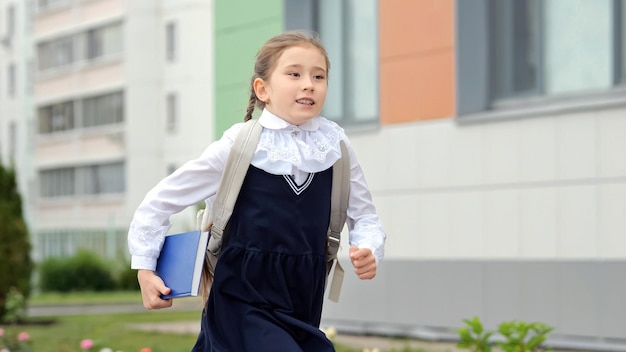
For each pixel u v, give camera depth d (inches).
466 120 474.9
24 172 2267.5
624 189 413.7
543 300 440.8
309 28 561.0
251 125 199.3
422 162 497.4
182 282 193.5
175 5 1923.0
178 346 517.7
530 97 458.3
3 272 701.9
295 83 196.4
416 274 497.4
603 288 418.6
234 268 196.5
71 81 2124.8
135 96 1958.7
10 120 2309.3
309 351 194.5
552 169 440.1
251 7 582.2
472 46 475.8
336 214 203.3
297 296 198.2
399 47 510.9
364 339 498.3
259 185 195.5
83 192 2117.4
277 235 194.7
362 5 541.0
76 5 2107.5
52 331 642.2
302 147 197.6
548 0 453.4
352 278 526.6
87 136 2086.6
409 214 502.9
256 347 189.5
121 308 964.6
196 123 1898.4
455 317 477.7
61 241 2094.0
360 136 530.6
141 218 198.4
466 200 475.8
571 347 426.0
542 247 442.9
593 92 433.1
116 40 2025.1
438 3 491.2
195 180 199.3
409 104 505.4
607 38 431.8
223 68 597.9
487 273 464.1
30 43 2236.7
